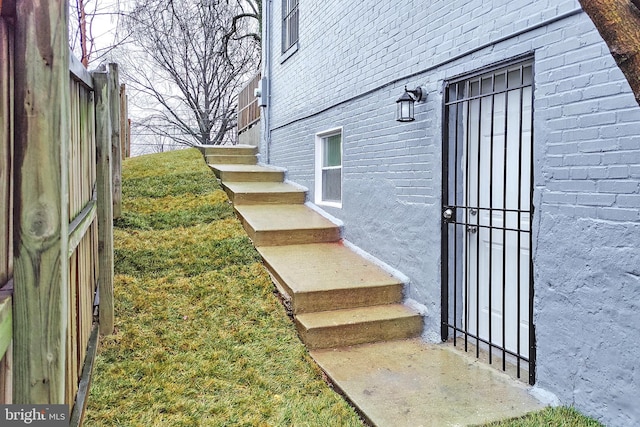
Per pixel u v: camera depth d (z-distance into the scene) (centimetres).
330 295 373
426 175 373
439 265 358
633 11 130
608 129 228
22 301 124
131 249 439
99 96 311
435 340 359
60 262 127
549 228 261
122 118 839
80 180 226
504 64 296
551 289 261
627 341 221
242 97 1108
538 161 266
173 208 559
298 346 328
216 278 405
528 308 295
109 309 311
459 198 359
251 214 554
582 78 240
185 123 1773
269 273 433
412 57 389
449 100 353
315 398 268
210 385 269
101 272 309
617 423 226
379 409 253
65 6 128
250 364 296
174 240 471
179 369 281
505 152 296
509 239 317
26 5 122
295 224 521
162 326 328
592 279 237
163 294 371
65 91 129
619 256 224
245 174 693
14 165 123
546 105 261
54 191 126
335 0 541
